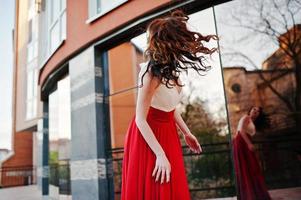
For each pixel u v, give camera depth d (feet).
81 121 16.65
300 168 17.06
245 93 18.28
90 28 16.42
